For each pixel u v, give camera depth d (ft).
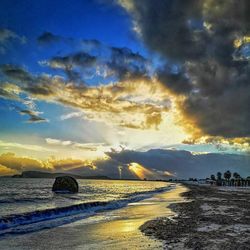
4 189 244.83
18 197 150.41
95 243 45.37
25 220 68.49
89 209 98.37
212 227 59.00
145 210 97.71
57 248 42.09
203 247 41.14
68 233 54.13
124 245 43.60
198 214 82.69
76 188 218.38
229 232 52.95
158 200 151.02
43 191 221.46
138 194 215.92
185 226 60.34
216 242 44.39
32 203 118.01
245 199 153.89
